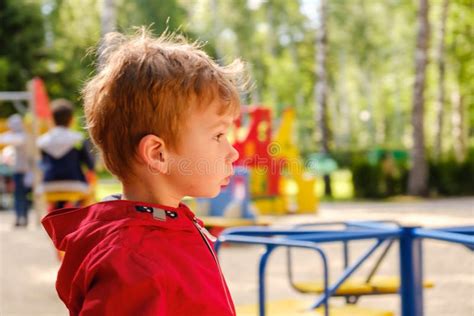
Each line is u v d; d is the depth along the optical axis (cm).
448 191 2067
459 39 2681
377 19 4044
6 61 2825
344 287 429
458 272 766
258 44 3975
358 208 1628
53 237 180
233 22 3741
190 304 163
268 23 3894
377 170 1998
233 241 393
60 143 798
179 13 3416
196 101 169
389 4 3984
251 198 1326
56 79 2992
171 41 191
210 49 3456
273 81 3881
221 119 173
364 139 5222
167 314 160
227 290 179
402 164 2044
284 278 747
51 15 3183
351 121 5197
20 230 1201
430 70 3127
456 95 2966
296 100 4025
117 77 170
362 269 786
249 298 648
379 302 629
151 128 167
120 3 3194
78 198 811
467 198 1969
